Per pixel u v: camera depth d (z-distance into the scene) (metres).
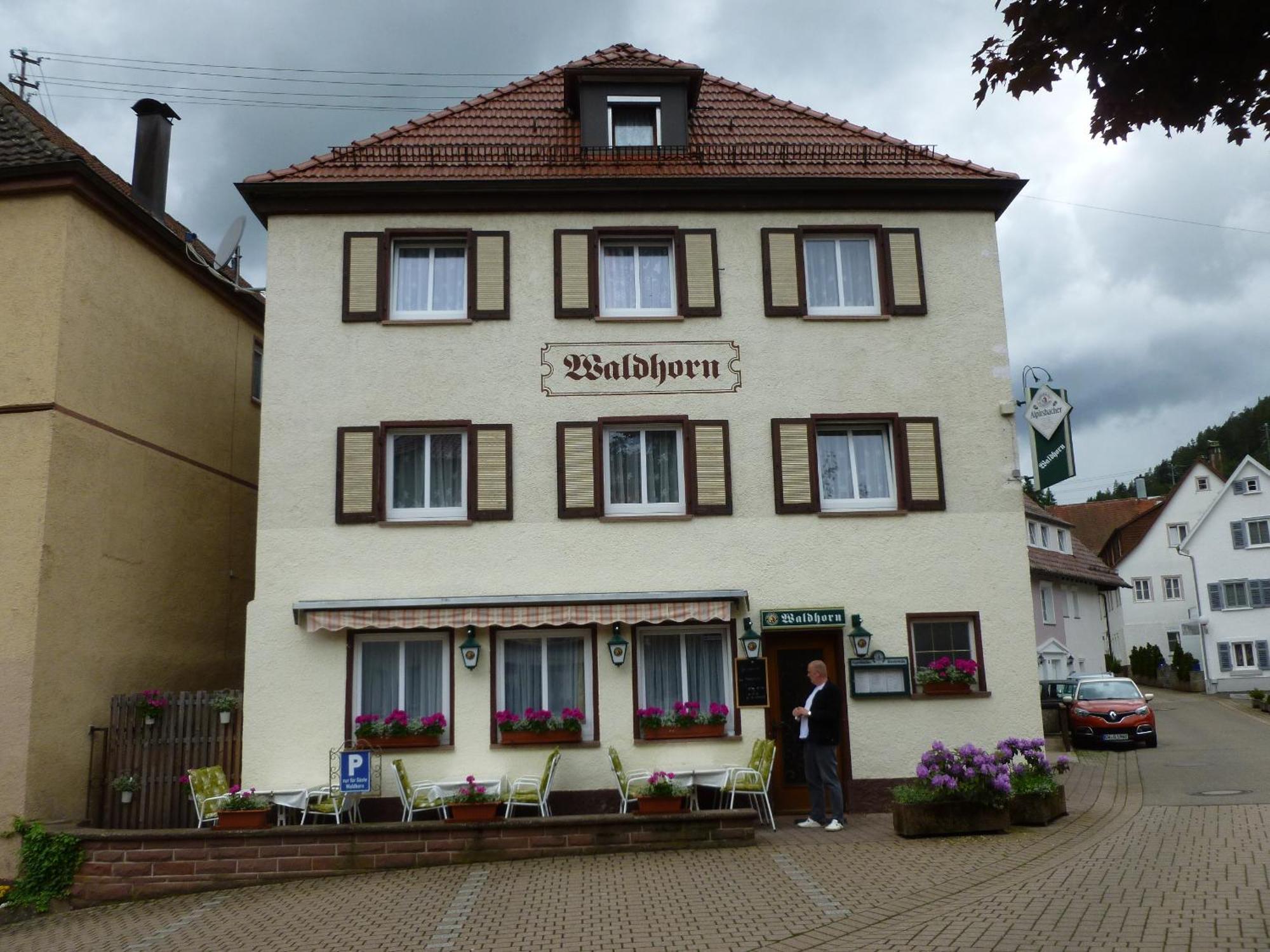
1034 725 14.89
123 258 15.69
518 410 15.32
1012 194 16.33
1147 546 64.38
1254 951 7.39
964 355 15.90
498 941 9.02
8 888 12.48
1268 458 82.88
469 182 15.58
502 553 14.93
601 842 12.57
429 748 14.30
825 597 15.07
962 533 15.36
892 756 14.77
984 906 9.15
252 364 19.80
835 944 8.38
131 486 15.61
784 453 15.38
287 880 12.42
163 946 9.98
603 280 16.03
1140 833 12.33
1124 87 6.88
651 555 15.04
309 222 15.69
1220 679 52.34
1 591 13.51
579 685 14.79
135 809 14.13
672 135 17.09
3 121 14.93
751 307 15.80
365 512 14.89
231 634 18.45
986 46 7.05
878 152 16.91
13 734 13.13
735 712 14.68
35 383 14.02
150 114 19.48
